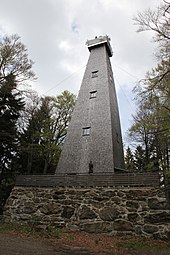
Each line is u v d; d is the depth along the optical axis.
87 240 12.55
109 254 9.70
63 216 16.09
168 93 12.23
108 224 14.74
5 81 20.97
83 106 24.80
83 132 23.23
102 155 21.25
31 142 28.77
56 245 10.64
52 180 17.53
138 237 13.72
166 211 13.91
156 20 11.01
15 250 8.73
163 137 16.59
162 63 11.52
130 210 14.66
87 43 29.48
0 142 21.20
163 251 10.62
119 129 25.53
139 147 30.31
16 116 22.62
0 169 22.17
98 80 25.80
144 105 13.31
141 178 15.21
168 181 17.83
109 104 23.70
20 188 18.30
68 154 22.61
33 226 15.50
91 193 16.02
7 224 15.62
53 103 32.84
